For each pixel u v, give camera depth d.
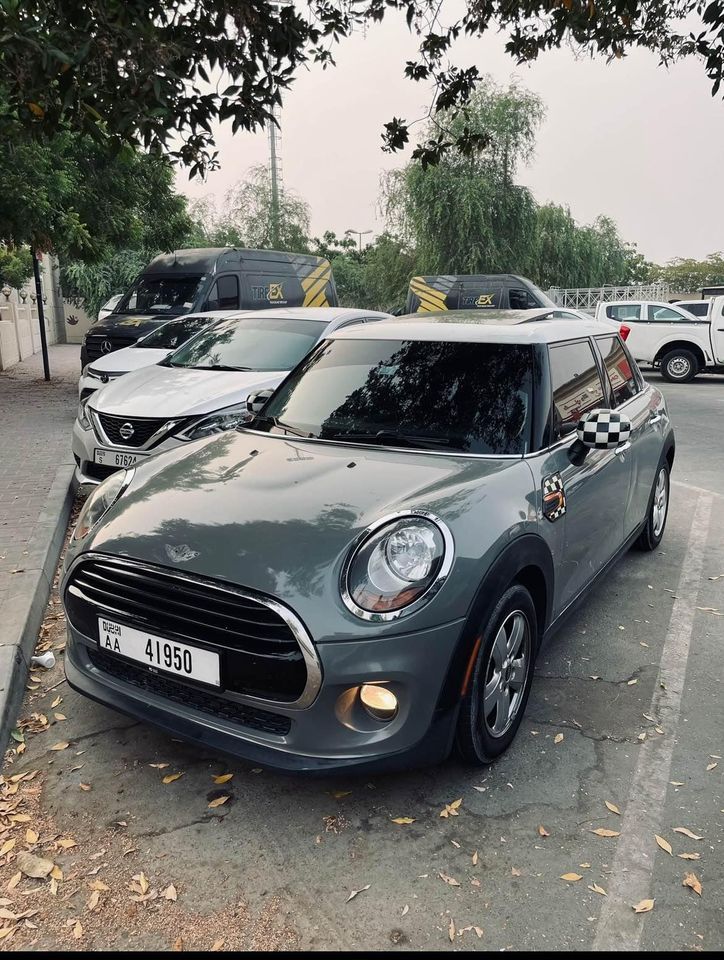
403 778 2.82
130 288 12.35
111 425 5.96
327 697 2.36
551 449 3.26
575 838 2.51
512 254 29.80
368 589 2.41
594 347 4.22
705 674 3.65
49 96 3.46
